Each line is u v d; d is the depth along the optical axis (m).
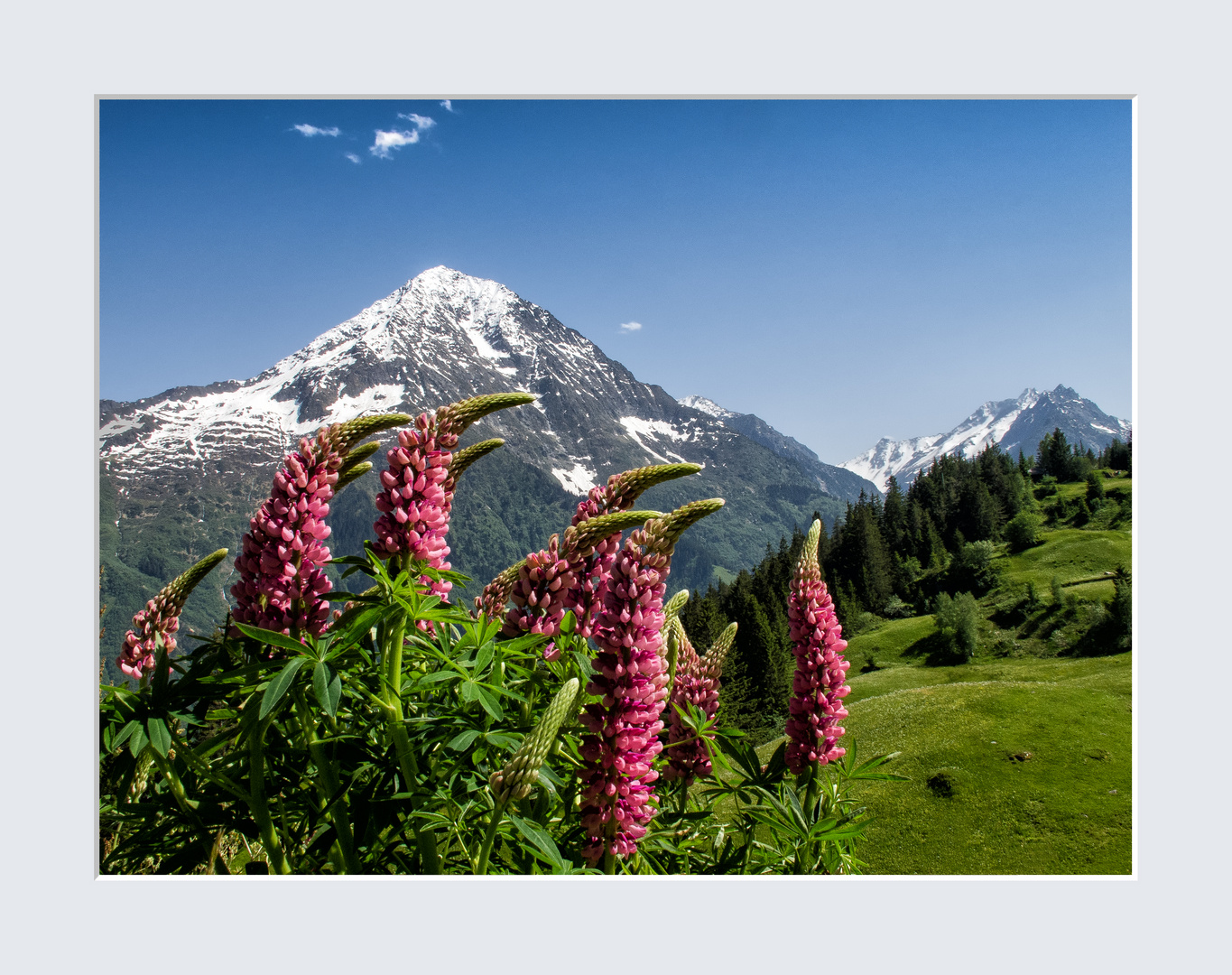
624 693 3.94
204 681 3.79
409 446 3.95
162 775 4.34
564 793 4.54
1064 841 49.72
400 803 3.86
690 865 5.12
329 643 3.63
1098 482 156.88
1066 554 138.62
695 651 5.80
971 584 138.88
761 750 49.00
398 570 3.86
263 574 3.79
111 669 4.72
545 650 4.22
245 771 4.13
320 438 3.95
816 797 5.38
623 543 4.14
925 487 174.25
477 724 3.82
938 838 53.91
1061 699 68.62
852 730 72.31
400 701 3.71
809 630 5.59
